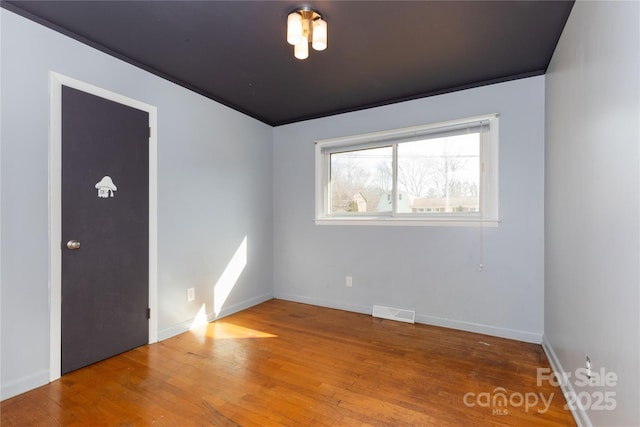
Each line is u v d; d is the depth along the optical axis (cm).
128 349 249
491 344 263
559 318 209
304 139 393
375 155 352
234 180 353
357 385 201
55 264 205
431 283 312
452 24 204
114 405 179
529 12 191
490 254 285
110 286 238
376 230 343
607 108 131
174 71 270
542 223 264
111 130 238
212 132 325
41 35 199
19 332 190
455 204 305
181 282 291
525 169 271
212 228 324
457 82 290
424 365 227
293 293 400
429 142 318
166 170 279
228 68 264
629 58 111
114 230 240
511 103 277
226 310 340
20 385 189
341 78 282
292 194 402
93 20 200
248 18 199
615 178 123
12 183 187
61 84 209
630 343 110
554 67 230
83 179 221
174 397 187
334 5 185
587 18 157
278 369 221
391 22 201
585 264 157
